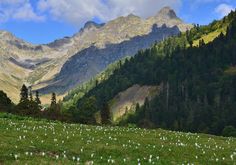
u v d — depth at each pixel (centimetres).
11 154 2856
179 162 3166
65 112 12638
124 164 2848
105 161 2944
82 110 13912
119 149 3472
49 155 3038
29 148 3175
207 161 3328
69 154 3139
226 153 3816
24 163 2606
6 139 3456
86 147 3450
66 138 3847
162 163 3052
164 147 3794
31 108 10162
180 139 4594
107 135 4341
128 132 4881
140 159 3144
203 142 4516
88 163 2800
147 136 4594
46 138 3756
